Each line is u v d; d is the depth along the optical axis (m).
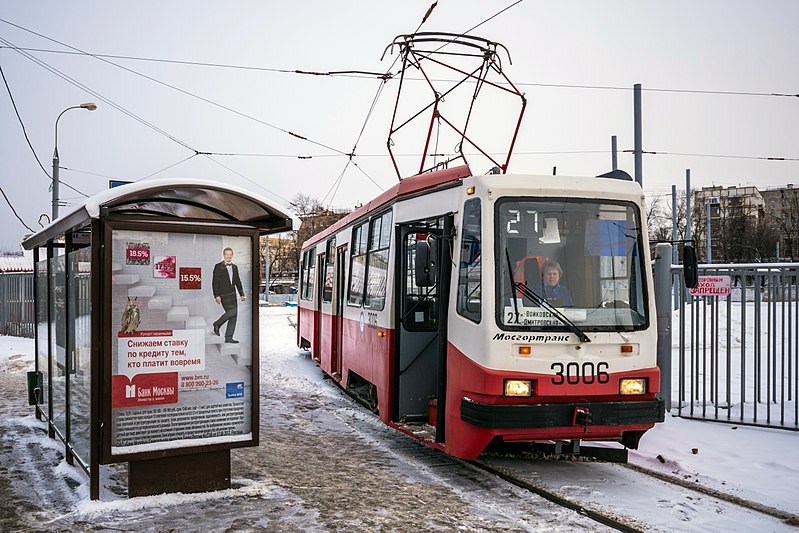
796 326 8.65
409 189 8.59
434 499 6.18
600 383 6.54
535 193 6.84
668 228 55.38
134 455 5.65
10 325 21.80
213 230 6.00
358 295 10.75
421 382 8.64
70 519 5.34
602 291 6.79
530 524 5.50
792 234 57.12
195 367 5.93
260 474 6.81
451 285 7.23
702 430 8.59
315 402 11.84
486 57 10.82
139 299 5.73
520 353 6.43
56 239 8.02
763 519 5.69
